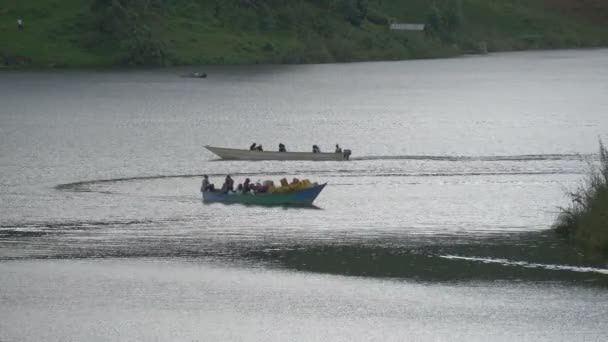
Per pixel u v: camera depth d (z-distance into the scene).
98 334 135.38
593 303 144.12
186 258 169.75
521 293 148.50
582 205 185.38
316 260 167.62
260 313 142.62
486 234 185.62
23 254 172.50
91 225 195.25
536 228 190.88
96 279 157.62
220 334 135.25
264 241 181.38
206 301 147.25
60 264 166.12
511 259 166.50
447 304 144.75
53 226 194.25
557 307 142.88
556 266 161.62
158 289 152.75
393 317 140.38
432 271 160.25
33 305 146.00
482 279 155.38
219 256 170.62
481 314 140.62
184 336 134.75
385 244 178.38
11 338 134.12
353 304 145.38
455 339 132.62
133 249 175.75
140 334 135.38
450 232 187.88
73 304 146.38
